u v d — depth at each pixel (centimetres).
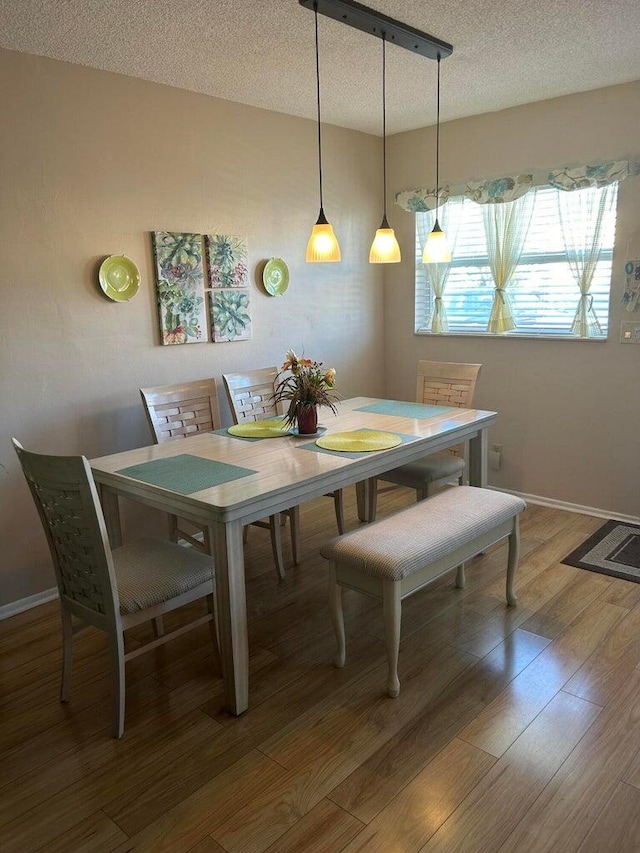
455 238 431
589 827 167
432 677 233
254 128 368
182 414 323
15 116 273
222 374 372
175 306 339
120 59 287
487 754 193
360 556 219
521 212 390
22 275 282
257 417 361
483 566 321
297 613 283
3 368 281
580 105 355
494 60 302
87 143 297
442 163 422
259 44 274
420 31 266
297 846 164
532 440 409
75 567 206
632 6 246
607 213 359
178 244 337
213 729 209
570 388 387
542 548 340
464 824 169
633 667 235
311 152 403
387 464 260
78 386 307
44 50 273
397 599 215
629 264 351
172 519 293
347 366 453
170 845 166
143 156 319
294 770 190
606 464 379
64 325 299
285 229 394
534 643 252
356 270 448
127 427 329
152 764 194
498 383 420
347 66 304
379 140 448
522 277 403
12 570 292
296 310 409
